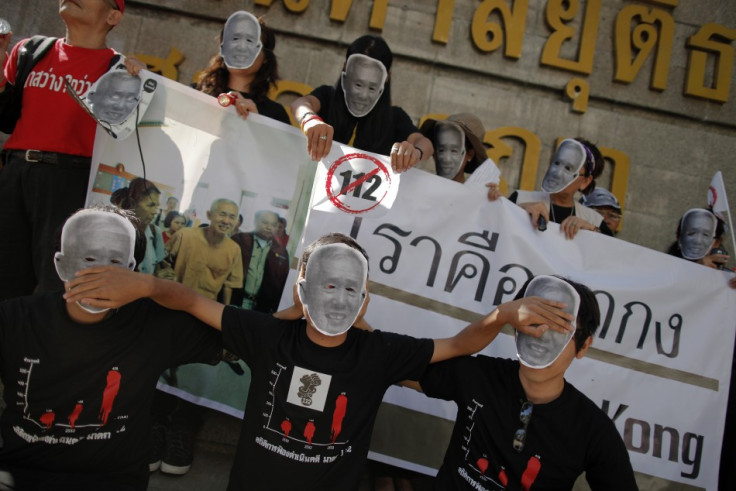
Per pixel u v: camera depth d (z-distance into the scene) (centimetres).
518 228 304
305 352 219
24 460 208
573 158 333
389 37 488
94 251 211
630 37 496
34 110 301
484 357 232
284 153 303
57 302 213
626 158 489
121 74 296
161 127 301
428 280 300
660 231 494
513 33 488
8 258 302
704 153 501
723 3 504
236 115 304
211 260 299
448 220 302
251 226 301
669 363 305
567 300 217
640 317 306
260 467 212
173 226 300
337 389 215
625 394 303
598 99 497
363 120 323
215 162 302
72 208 300
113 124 292
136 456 217
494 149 482
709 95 496
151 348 218
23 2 462
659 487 298
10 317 210
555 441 214
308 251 222
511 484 214
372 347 223
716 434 304
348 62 315
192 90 302
